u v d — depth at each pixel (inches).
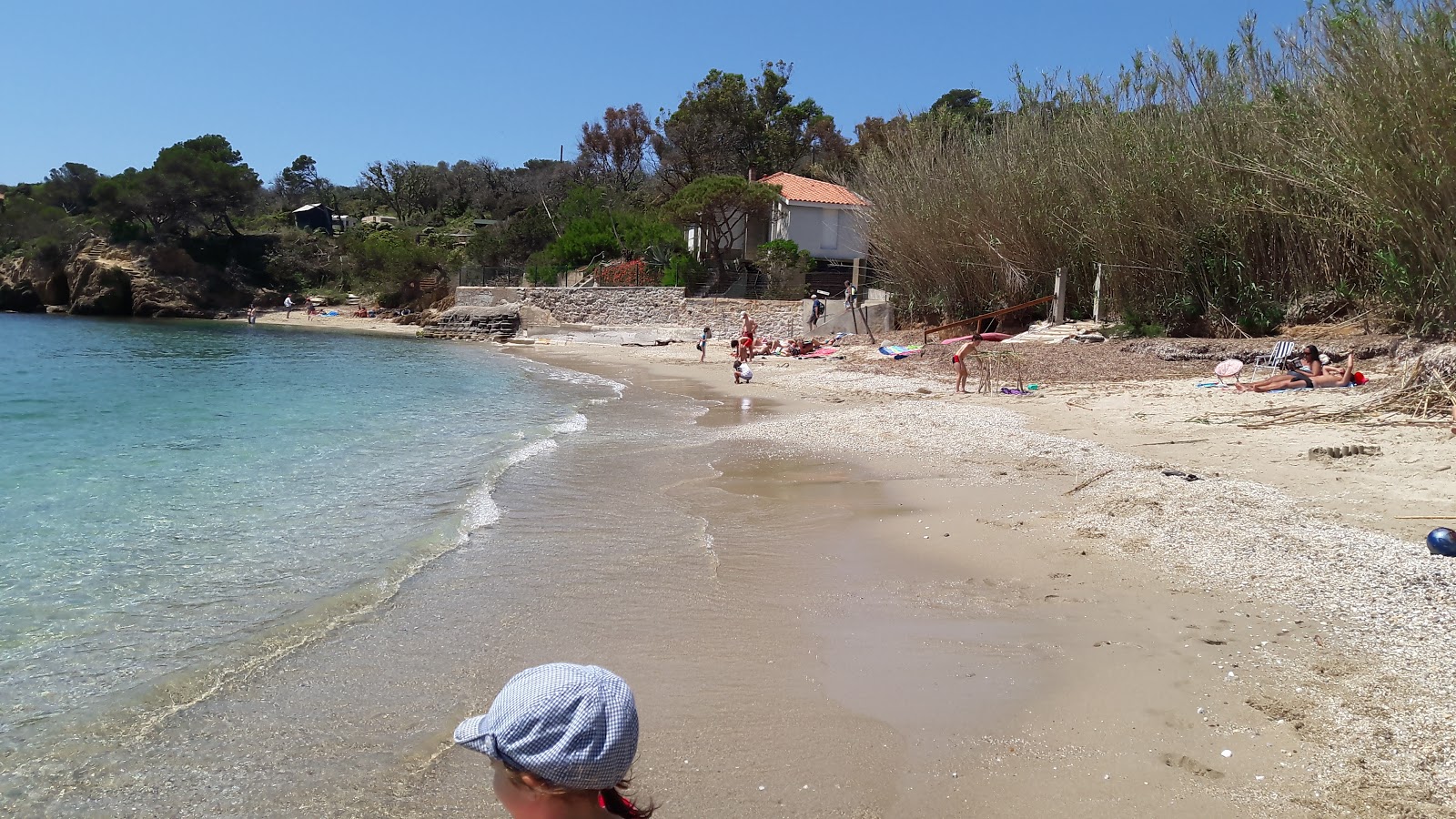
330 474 439.8
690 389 905.5
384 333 2028.8
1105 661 212.2
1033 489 398.0
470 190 3821.4
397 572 285.0
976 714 188.4
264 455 490.9
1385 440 441.7
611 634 235.9
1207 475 387.9
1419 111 676.1
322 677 207.2
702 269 1868.8
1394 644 209.2
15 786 160.7
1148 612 243.1
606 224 2165.4
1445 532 264.2
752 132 2534.5
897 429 569.9
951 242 1192.8
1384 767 157.9
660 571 290.2
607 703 82.7
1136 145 986.1
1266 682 195.3
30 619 242.4
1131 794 156.0
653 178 2866.6
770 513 368.8
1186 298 952.3
